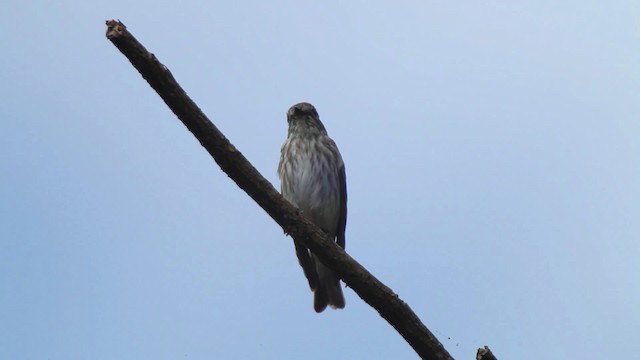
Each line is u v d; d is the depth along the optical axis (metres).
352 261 8.47
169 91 7.80
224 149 8.23
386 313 8.27
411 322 8.19
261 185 8.42
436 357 8.16
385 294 8.26
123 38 7.50
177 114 8.01
